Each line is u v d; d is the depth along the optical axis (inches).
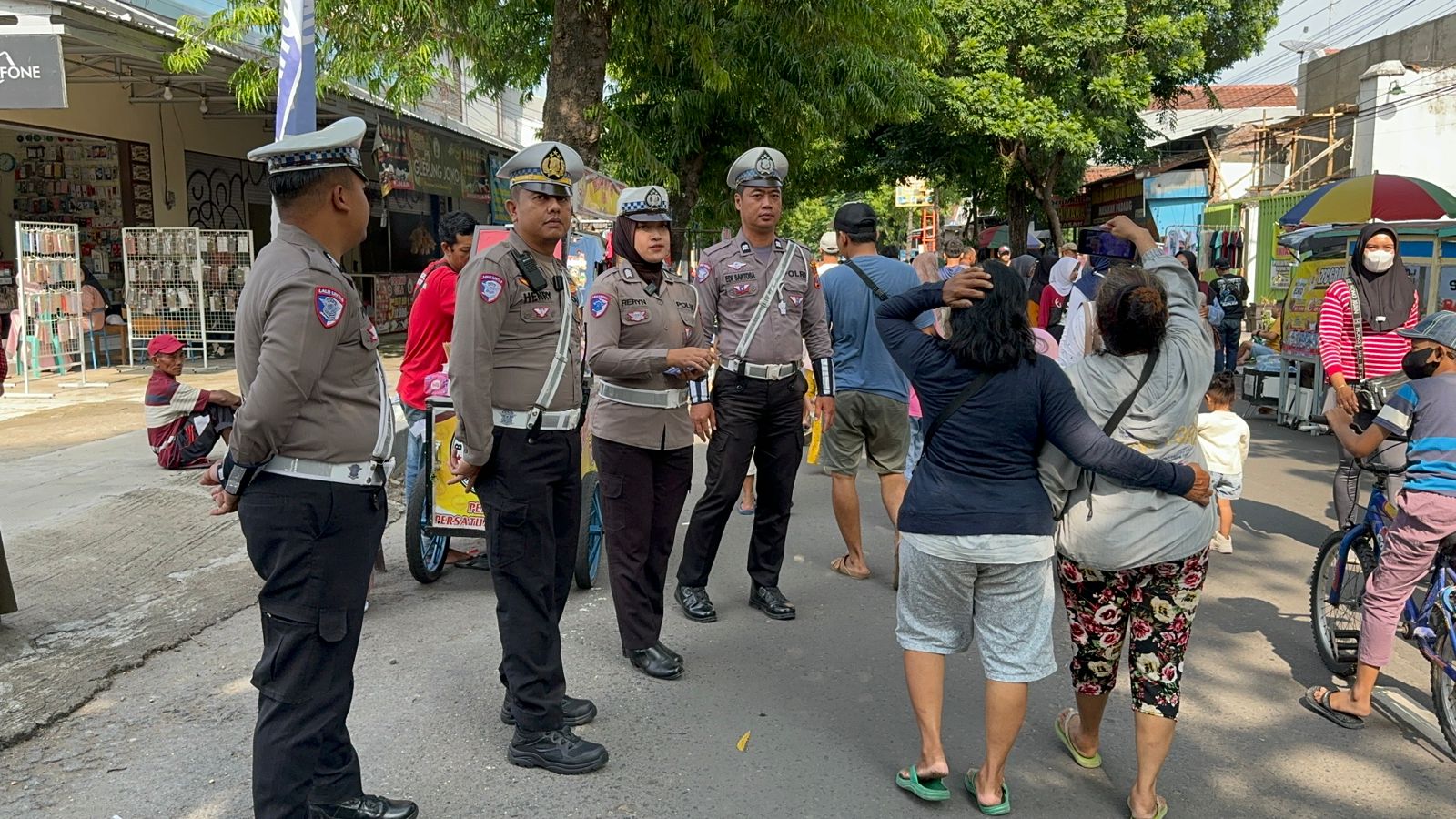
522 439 139.3
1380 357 231.3
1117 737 157.1
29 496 281.4
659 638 182.9
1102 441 124.4
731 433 197.2
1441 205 408.5
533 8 436.8
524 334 139.9
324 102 531.5
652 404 171.9
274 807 114.6
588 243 249.9
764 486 205.2
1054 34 745.6
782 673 179.0
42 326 489.1
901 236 1878.7
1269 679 179.6
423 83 384.8
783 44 459.5
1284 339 452.4
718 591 224.4
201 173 678.5
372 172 775.7
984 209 1193.4
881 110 539.8
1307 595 224.4
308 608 113.3
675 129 520.1
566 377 143.3
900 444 222.5
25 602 203.6
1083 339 199.9
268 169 112.2
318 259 110.9
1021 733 157.9
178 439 301.6
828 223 2036.2
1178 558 126.5
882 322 136.3
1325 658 182.5
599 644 190.9
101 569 225.0
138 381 506.0
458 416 135.6
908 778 137.9
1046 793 140.6
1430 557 152.6
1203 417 251.1
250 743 150.4
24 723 152.6
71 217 612.4
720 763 146.7
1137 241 140.9
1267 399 495.5
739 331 195.8
